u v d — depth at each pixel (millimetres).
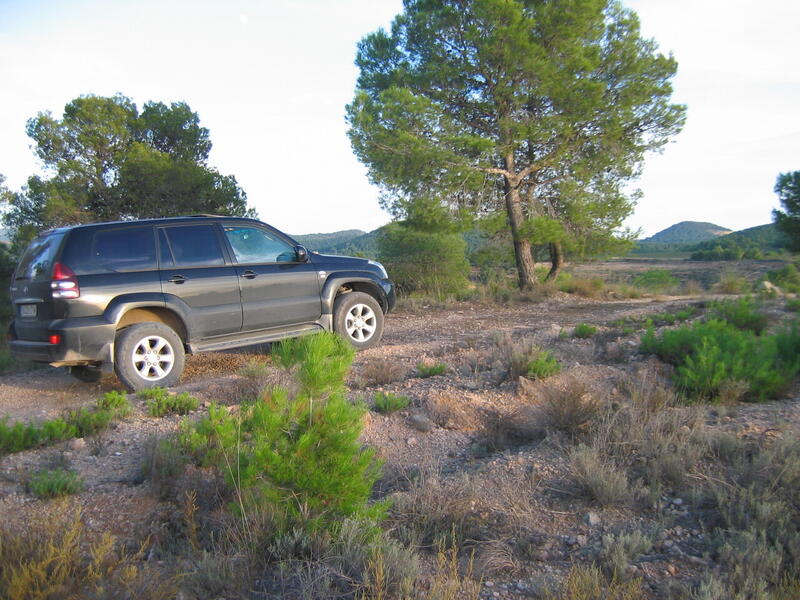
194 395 5797
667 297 17547
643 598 2568
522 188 18312
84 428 4668
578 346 7543
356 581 2650
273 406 3102
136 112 22297
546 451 4215
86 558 2838
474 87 16922
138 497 3523
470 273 20703
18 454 4227
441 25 16203
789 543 2770
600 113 16250
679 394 5223
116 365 6152
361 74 18562
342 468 2945
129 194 20219
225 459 3490
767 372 5160
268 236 7547
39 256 6395
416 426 4871
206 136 23734
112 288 6188
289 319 7414
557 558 2973
